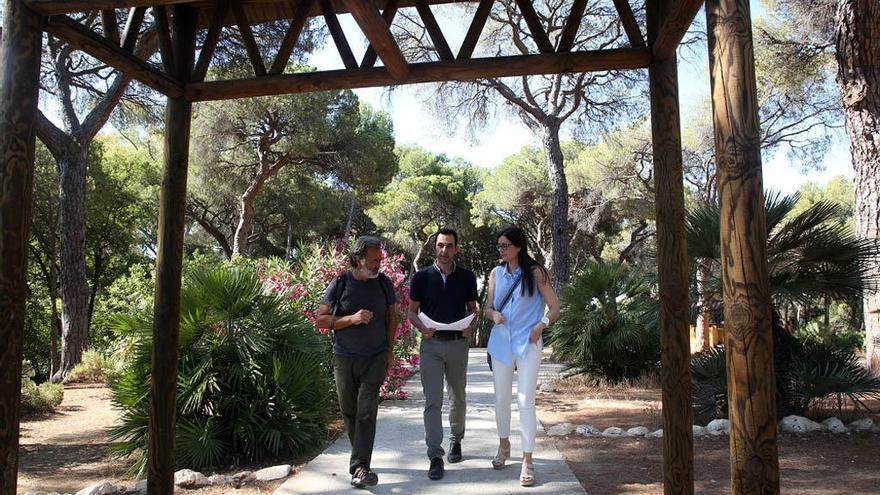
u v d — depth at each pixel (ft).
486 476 14.21
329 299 13.83
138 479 14.96
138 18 11.87
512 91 54.80
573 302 32.60
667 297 11.32
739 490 6.98
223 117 63.72
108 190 69.56
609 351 31.30
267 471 14.82
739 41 7.26
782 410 20.15
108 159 76.84
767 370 6.98
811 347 21.57
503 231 14.23
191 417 16.58
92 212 69.31
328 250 29.55
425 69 12.09
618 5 11.96
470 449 16.89
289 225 91.20
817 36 41.16
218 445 16.20
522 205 93.35
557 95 53.06
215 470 15.98
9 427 9.02
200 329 17.11
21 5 9.53
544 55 11.80
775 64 43.80
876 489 13.00
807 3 39.81
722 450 16.70
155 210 79.46
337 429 20.11
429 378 14.47
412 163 113.50
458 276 14.93
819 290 19.71
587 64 11.73
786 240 20.12
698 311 20.89
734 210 7.18
